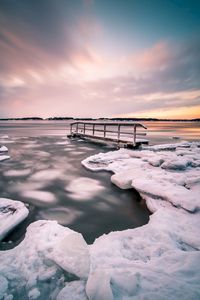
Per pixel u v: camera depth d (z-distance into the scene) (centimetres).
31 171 689
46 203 431
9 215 354
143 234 293
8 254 247
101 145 1366
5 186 537
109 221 360
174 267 205
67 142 1553
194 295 163
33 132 2897
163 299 160
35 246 260
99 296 166
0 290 191
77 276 199
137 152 910
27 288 193
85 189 516
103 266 214
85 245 238
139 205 425
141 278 187
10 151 1133
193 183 478
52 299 181
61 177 617
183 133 2881
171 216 342
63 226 333
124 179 527
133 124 1028
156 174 570
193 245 265
